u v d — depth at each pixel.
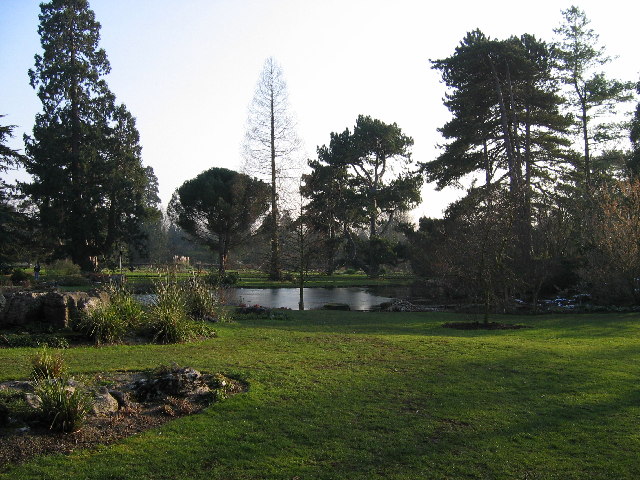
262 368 8.87
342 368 9.01
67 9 44.72
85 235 42.91
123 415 6.27
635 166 34.28
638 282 21.03
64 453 5.22
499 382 8.14
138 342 11.45
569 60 37.31
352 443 5.64
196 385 7.20
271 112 46.00
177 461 5.11
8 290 24.11
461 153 31.23
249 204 45.78
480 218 18.25
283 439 5.70
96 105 46.25
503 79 29.09
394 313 20.83
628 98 37.28
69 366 8.66
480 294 21.72
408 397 7.29
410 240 41.00
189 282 16.75
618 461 5.28
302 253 24.72
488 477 4.93
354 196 53.00
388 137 56.22
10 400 5.98
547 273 20.55
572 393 7.57
